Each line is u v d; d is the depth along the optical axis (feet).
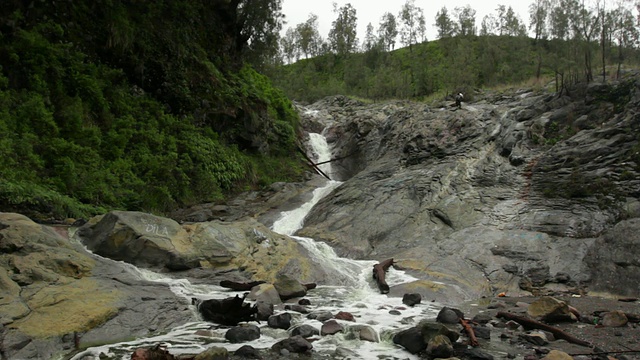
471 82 114.42
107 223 31.50
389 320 24.70
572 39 71.10
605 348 20.11
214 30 77.92
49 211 34.45
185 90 63.67
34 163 38.14
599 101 57.36
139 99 57.16
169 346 19.57
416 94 134.21
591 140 50.31
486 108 76.38
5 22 45.16
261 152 75.72
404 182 54.90
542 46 140.36
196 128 63.00
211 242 33.78
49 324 19.53
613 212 39.11
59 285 22.62
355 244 44.01
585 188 43.29
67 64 48.80
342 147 94.79
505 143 58.49
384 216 48.03
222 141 68.08
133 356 16.49
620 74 65.36
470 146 61.57
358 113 108.58
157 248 30.63
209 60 73.97
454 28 202.18
